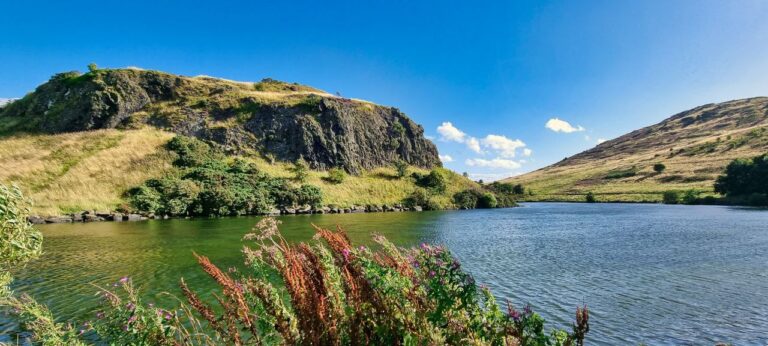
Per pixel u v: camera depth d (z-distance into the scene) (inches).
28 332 412.8
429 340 165.6
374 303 172.9
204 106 3786.9
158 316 210.8
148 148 2938.0
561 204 4913.9
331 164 3671.3
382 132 4350.4
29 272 799.1
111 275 771.4
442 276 181.0
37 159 2566.4
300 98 4119.1
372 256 213.2
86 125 3405.5
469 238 1414.9
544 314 591.8
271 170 3243.1
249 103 3858.3
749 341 498.9
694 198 4128.9
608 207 3951.8
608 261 983.6
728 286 743.7
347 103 4271.7
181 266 849.5
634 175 6633.9
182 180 2504.9
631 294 690.8
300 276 164.4
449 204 3555.6
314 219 2191.2
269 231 238.1
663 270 878.4
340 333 165.9
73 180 2357.3
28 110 3690.9
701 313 595.8
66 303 586.2
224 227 1652.3
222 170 2910.9
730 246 1219.9
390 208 3097.9
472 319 183.0
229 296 200.4
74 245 1155.9
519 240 1373.0
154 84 3949.3
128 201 2255.2
